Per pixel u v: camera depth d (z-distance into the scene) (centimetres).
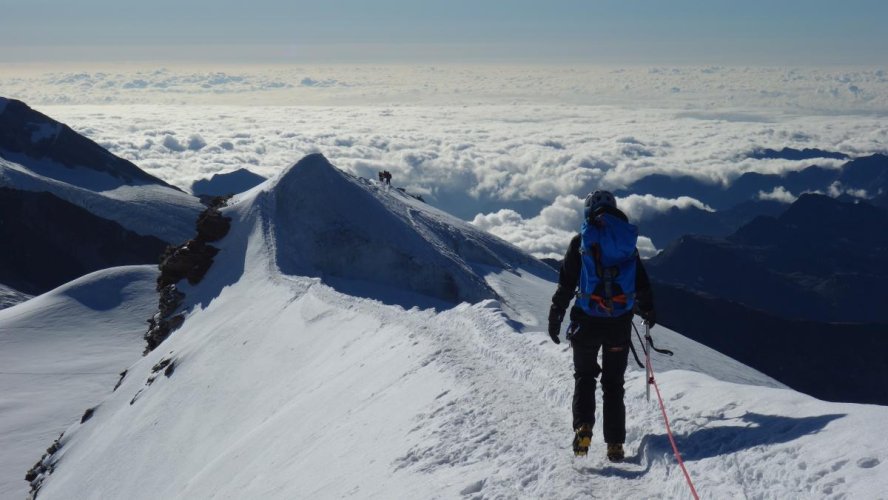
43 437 5534
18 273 17038
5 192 18438
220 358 3253
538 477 691
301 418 1573
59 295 8975
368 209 5953
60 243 18138
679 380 851
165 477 2331
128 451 2909
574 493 624
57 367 7156
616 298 691
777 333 19375
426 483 795
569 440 771
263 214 5741
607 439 699
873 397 17262
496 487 702
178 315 5006
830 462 514
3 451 5247
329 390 1648
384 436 1065
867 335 19200
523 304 5469
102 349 7731
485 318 1494
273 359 2711
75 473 3278
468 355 1264
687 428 690
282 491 1162
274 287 4506
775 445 577
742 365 4712
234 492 1401
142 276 9525
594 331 700
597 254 696
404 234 5853
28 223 18150
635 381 905
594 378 719
